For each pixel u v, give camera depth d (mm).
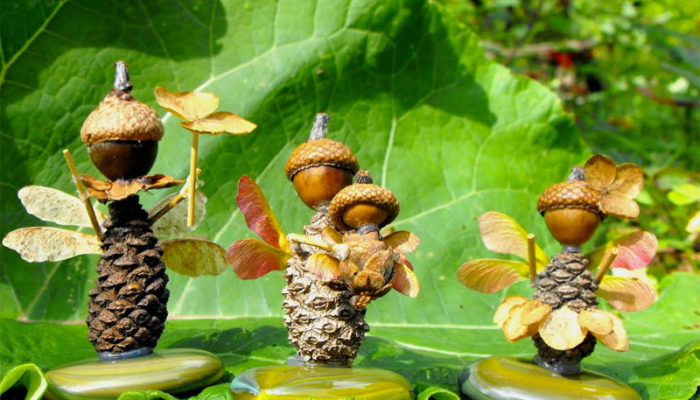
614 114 594
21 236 229
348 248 211
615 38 571
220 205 310
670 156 537
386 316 315
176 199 239
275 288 306
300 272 225
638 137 543
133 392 209
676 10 667
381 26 326
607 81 593
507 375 230
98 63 305
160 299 231
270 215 234
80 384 215
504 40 609
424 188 336
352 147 330
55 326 277
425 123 339
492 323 321
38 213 233
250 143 315
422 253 327
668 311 318
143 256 229
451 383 255
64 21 299
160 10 311
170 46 313
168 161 308
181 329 282
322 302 222
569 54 572
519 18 620
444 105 341
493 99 345
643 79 597
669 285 329
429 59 337
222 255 245
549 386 224
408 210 333
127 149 225
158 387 217
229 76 318
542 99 345
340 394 211
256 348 265
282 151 320
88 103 305
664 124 610
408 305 318
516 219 342
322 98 325
